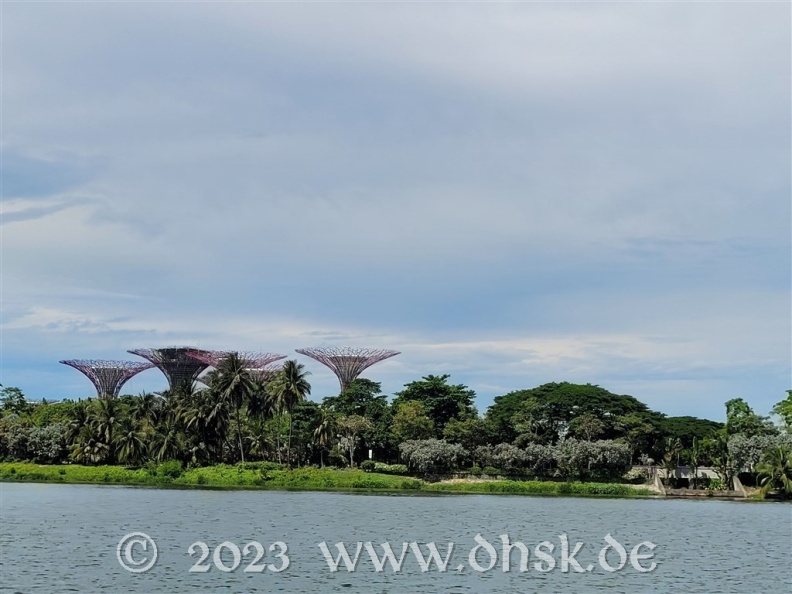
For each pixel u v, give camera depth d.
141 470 142.62
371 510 95.94
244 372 151.88
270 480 140.12
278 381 153.00
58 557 56.47
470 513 94.94
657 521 90.31
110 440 150.75
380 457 162.75
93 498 105.88
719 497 133.88
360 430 158.62
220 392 149.75
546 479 145.88
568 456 142.62
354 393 181.88
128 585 47.88
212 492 121.44
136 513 86.31
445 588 48.88
